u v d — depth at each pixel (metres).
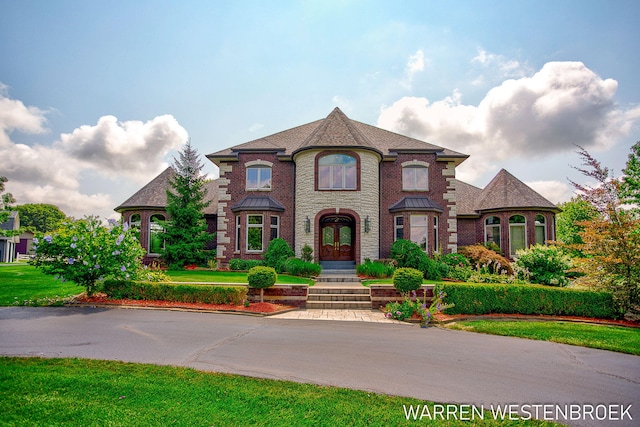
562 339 8.98
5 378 5.41
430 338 9.03
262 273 12.79
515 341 8.91
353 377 5.98
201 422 4.24
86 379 5.47
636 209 22.38
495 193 24.33
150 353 7.01
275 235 21.47
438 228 21.66
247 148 22.28
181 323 9.82
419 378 6.02
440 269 18.16
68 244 12.05
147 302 12.20
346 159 20.45
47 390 5.04
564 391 5.59
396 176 22.05
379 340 8.66
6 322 9.29
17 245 61.12
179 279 15.30
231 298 12.32
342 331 9.59
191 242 20.95
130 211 23.53
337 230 21.64
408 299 12.08
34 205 85.38
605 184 12.34
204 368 6.23
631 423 4.54
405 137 24.70
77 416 4.31
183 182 21.97
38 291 13.36
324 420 4.38
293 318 11.48
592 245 12.34
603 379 6.17
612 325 11.21
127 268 13.03
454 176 22.09
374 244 20.30
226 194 22.09
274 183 22.03
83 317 10.06
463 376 6.18
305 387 5.43
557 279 15.98
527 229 22.80
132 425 4.13
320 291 14.70
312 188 20.20
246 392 5.16
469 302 12.07
